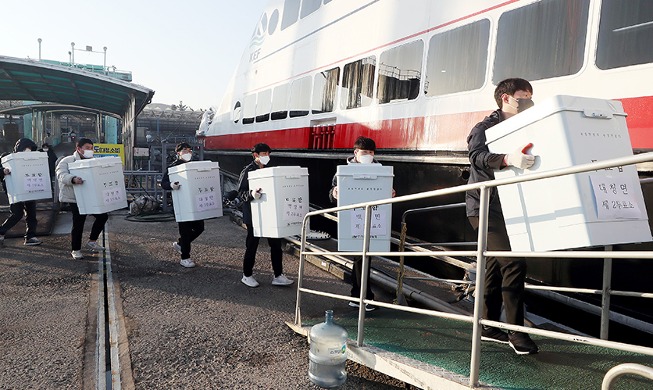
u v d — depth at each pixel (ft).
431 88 16.93
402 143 18.26
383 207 13.51
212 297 16.42
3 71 46.34
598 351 9.74
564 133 7.11
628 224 7.38
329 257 19.61
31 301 15.55
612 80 11.32
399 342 10.66
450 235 16.72
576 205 7.02
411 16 18.08
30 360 11.30
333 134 22.89
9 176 22.76
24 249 22.94
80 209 20.45
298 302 13.29
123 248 23.72
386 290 16.81
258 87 32.55
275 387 10.20
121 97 57.06
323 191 24.49
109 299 15.98
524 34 13.56
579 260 12.74
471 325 12.07
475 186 7.73
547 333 6.73
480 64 14.97
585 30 11.93
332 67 23.25
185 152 20.02
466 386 7.88
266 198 15.93
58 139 135.85
